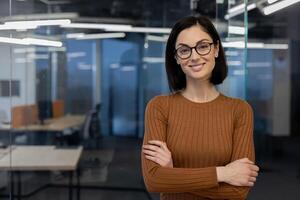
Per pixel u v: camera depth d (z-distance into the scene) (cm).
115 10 734
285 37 660
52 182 409
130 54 784
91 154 534
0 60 321
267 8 309
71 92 677
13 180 354
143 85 752
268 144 627
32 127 495
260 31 621
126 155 552
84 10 681
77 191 402
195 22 133
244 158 129
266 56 672
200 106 135
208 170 123
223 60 140
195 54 130
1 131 368
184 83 142
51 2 370
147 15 732
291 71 692
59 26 500
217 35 136
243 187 124
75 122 576
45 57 557
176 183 123
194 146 129
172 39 136
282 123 673
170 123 135
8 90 346
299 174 452
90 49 726
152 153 130
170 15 643
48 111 568
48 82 574
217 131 131
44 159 338
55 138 511
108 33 754
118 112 755
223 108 135
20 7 285
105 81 777
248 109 137
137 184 421
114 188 419
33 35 330
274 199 370
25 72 475
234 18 196
